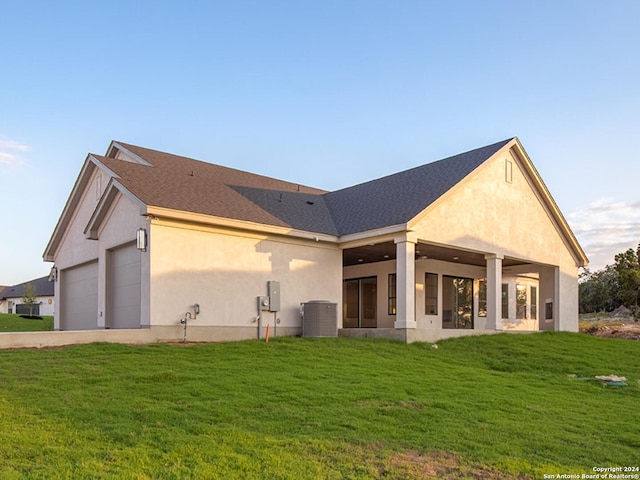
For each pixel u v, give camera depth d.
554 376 13.27
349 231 18.70
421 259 23.52
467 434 7.62
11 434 6.66
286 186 23.84
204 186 18.50
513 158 21.80
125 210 16.77
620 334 25.58
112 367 10.61
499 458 6.73
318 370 11.40
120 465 5.91
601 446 7.48
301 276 18.11
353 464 6.29
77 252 21.17
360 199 21.81
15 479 5.43
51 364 10.67
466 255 22.80
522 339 18.53
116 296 17.44
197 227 15.77
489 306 20.25
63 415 7.47
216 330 15.82
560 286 23.80
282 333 17.42
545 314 24.12
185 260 15.42
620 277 33.09
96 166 19.94
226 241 16.38
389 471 6.16
